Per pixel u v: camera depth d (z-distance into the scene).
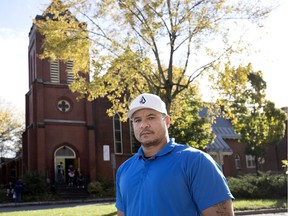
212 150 42.16
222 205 2.80
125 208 3.26
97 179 33.97
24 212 16.80
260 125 34.38
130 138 36.94
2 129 45.91
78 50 16.64
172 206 2.86
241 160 45.84
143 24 16.52
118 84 17.88
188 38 17.23
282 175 22.95
